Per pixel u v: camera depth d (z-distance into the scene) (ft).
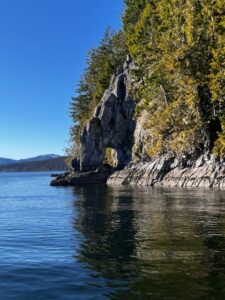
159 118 159.33
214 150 134.72
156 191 129.08
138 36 224.74
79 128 330.13
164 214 66.18
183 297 24.56
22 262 34.63
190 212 67.51
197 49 145.89
